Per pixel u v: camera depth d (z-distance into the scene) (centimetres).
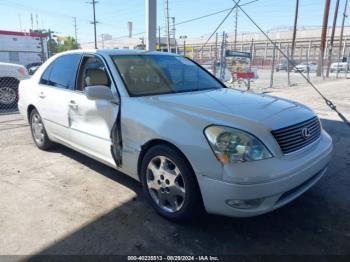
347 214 315
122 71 357
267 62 4328
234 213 253
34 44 2741
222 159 249
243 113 284
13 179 400
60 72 447
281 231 286
